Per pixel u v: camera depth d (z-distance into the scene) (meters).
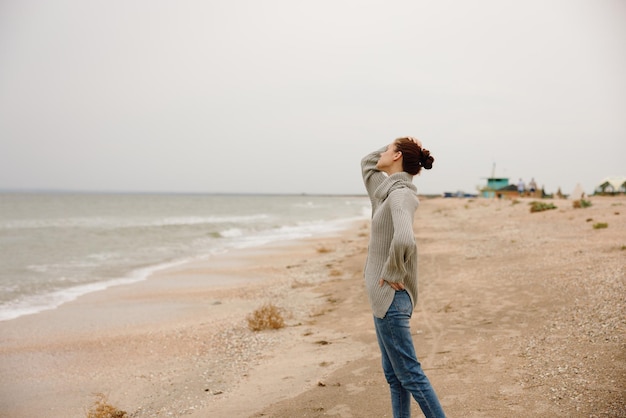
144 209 70.31
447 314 6.49
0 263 15.72
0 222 36.88
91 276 13.39
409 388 2.46
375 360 4.93
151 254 18.30
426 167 2.64
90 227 31.38
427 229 21.94
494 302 6.88
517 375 3.84
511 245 13.34
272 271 14.09
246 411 4.05
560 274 8.14
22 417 4.77
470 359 4.46
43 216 47.91
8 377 5.91
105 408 4.62
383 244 2.50
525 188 53.50
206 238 24.94
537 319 5.65
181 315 8.92
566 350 4.28
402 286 2.42
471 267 10.38
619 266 7.94
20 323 8.45
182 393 5.05
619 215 17.72
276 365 5.47
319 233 28.11
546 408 3.14
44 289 11.54
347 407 3.68
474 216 28.23
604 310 5.41
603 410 2.97
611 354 3.96
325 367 5.01
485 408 3.27
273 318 7.50
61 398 5.22
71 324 8.34
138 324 8.30
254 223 38.50
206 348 6.77
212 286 11.83
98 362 6.40
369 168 2.75
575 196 37.28
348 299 9.02
